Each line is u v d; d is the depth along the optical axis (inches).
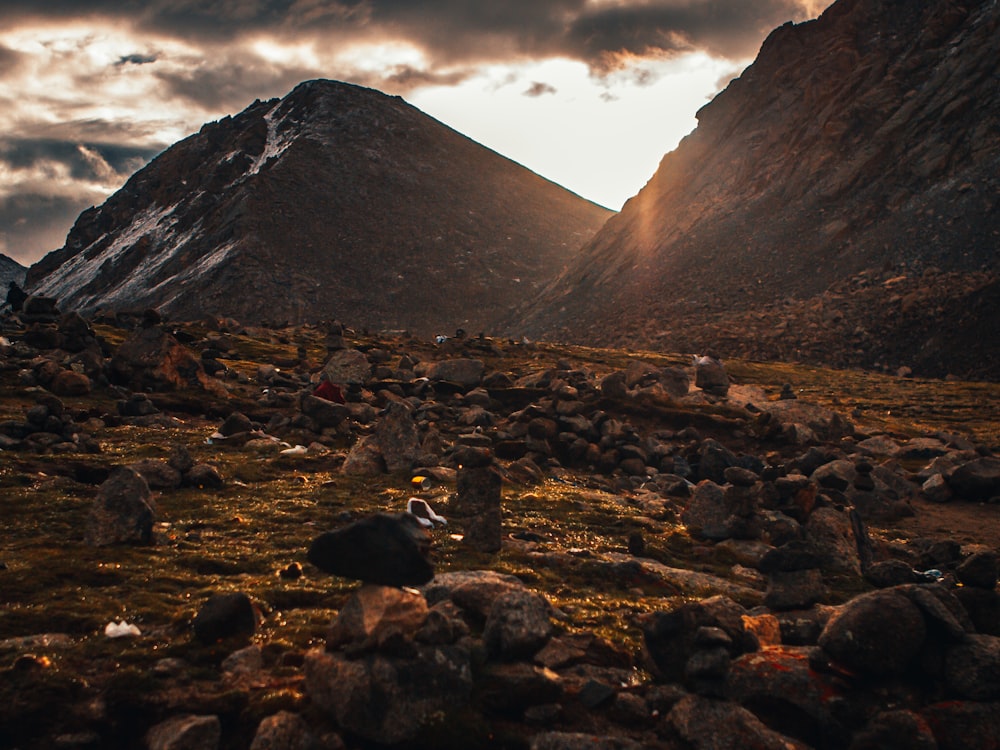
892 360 5959.6
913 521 1740.9
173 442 1576.0
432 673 560.7
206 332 3516.2
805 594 792.3
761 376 4832.7
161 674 592.7
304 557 902.4
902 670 611.2
